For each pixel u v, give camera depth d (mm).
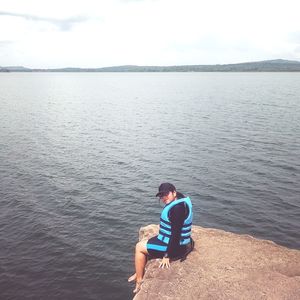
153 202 26250
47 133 49594
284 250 9391
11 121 59375
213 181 29797
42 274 18078
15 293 16750
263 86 163625
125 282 17562
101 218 23781
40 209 24891
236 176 30828
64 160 36094
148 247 8438
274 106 76562
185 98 106812
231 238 9977
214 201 26125
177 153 38438
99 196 27203
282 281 8016
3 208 24984
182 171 32469
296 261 8859
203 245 9555
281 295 7586
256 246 9562
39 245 20609
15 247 20359
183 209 8086
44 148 40812
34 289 17031
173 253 8367
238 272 8398
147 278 8375
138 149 40500
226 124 54500
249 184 29000
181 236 8336
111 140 45312
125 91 150375
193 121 59094
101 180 30422
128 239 21359
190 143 42750
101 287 17219
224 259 8914
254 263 8750
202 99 100750
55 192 27828
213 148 40000
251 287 7855
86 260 19219
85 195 27359
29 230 22125
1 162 35031
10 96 115562
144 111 75875
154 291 7938
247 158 35688
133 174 31922
